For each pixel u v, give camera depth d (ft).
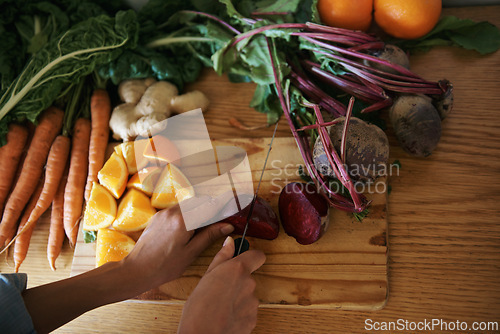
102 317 2.69
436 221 2.66
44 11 3.30
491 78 2.95
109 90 3.38
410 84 2.63
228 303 2.06
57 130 3.20
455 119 2.87
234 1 3.08
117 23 3.04
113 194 2.82
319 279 2.57
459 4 3.20
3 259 2.97
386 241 2.60
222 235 2.57
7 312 1.98
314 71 2.93
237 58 3.07
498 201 2.65
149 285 2.39
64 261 2.92
